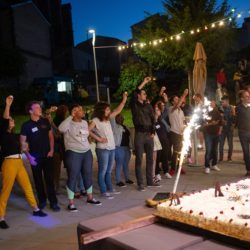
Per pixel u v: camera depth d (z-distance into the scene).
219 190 3.84
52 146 6.66
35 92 25.98
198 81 11.23
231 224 2.92
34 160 6.48
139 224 3.39
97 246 3.33
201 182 8.05
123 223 3.39
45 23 35.31
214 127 8.77
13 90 23.86
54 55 41.59
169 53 20.81
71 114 6.68
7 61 25.78
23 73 28.38
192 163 9.83
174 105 8.72
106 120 7.26
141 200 7.02
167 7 20.92
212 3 20.44
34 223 6.10
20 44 29.97
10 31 28.94
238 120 8.33
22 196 7.85
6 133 6.04
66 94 32.69
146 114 7.63
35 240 5.37
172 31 20.56
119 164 8.12
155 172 8.34
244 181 4.50
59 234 5.54
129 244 3.02
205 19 20.03
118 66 51.50
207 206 3.43
